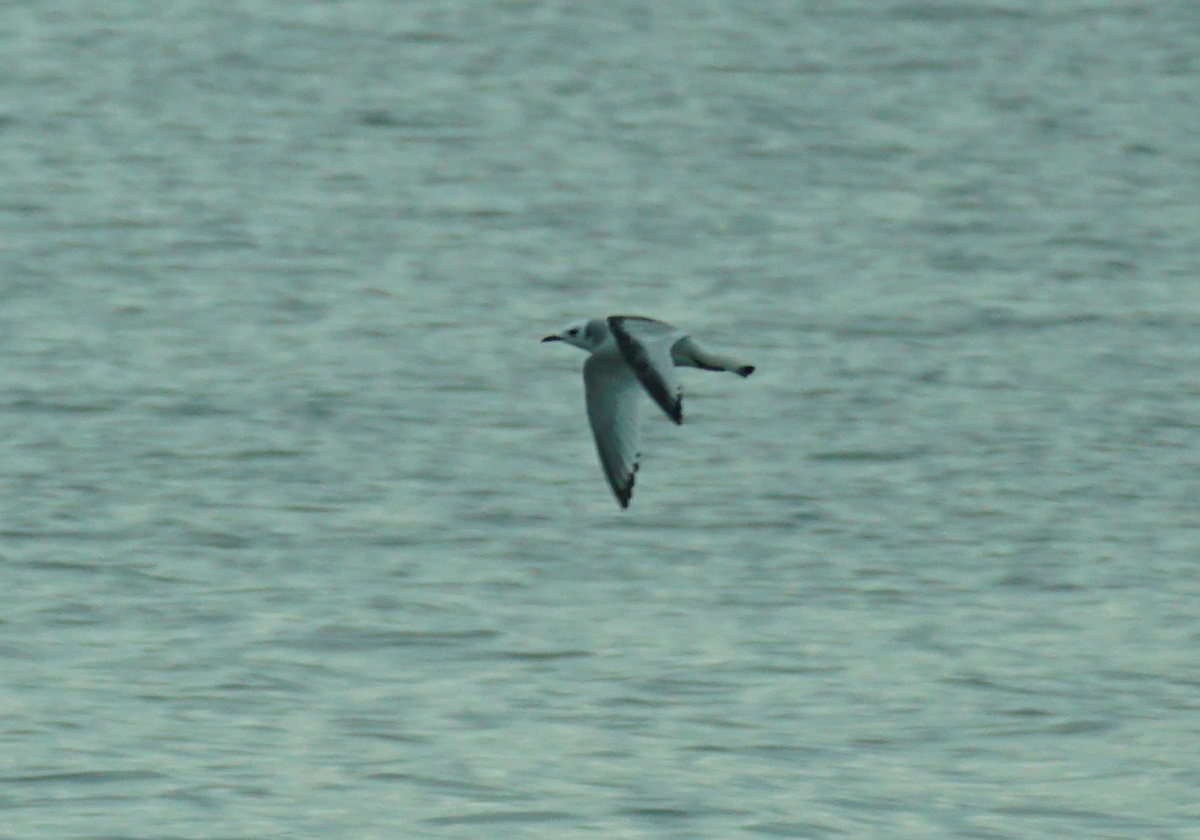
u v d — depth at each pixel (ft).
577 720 62.59
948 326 123.44
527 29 222.28
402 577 77.82
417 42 215.72
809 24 225.35
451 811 54.95
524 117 186.50
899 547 83.20
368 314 124.36
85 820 54.08
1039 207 157.48
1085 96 197.36
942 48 215.51
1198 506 89.40
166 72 200.23
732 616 73.87
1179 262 141.69
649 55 211.41
